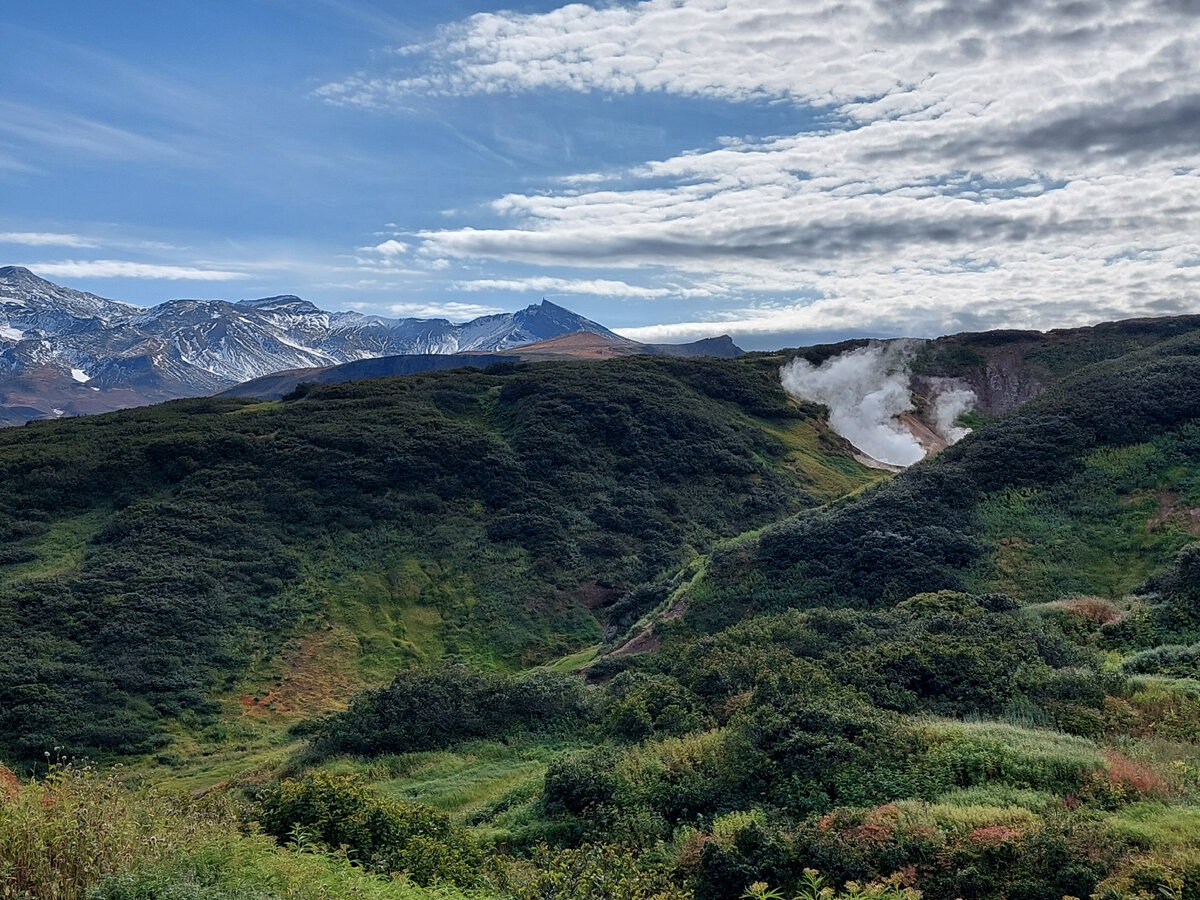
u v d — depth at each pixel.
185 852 6.89
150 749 30.00
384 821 12.16
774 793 12.74
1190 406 37.06
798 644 21.83
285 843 11.26
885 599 28.69
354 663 37.75
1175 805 10.33
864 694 16.38
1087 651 19.11
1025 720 14.84
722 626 30.36
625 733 19.45
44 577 38.38
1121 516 31.94
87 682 32.16
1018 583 29.36
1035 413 40.19
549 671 31.67
